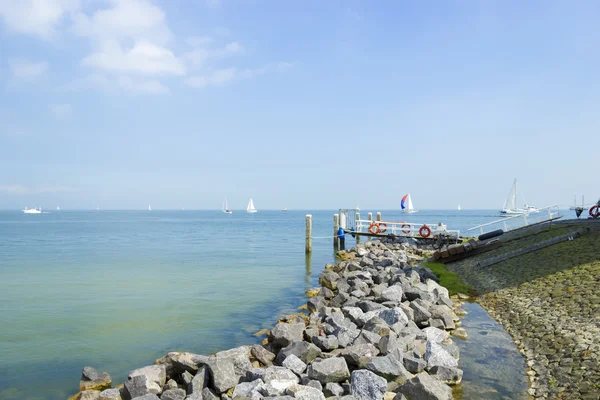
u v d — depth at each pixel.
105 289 23.62
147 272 29.64
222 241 58.47
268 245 51.59
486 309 16.27
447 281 21.33
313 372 9.13
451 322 13.81
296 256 39.41
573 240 21.17
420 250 34.06
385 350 10.32
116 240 61.50
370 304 15.33
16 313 18.45
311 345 10.66
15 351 13.82
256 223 133.00
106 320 17.27
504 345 12.01
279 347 12.28
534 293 15.86
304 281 25.89
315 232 81.06
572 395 8.22
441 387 8.41
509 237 27.72
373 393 8.45
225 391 9.23
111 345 14.34
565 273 16.61
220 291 22.86
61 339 14.98
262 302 20.23
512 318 14.26
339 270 27.67
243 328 16.05
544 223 29.45
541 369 9.88
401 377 9.05
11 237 67.88
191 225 118.31
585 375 8.78
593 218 30.61
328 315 14.16
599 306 12.41
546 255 20.25
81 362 12.90
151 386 9.38
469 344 12.24
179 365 10.14
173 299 20.95
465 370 10.27
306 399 8.00
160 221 155.88
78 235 73.50
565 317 12.55
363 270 24.48
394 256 30.53
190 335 15.27
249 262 35.03
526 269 19.27
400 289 17.31
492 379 9.69
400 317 13.20
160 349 13.91
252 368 10.32
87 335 15.40
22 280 26.70
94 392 10.11
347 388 8.80
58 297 21.61
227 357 10.29
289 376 9.35
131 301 20.59
